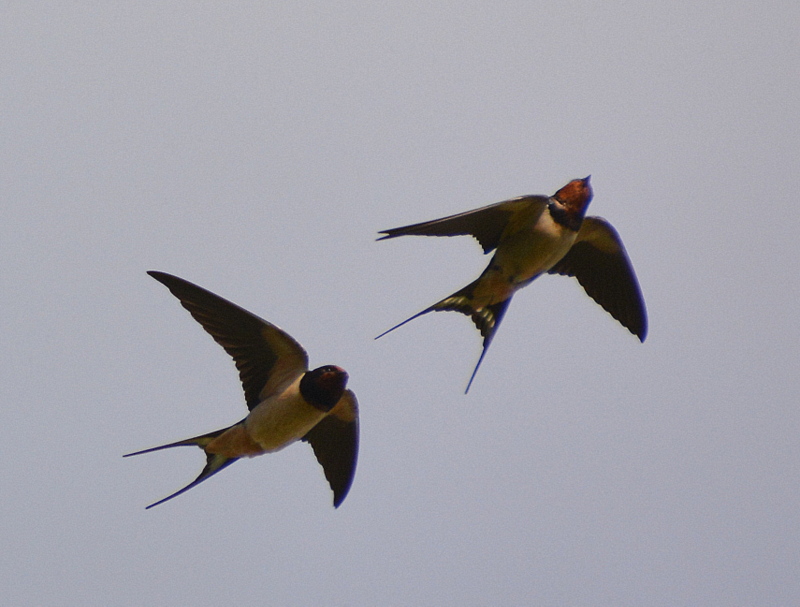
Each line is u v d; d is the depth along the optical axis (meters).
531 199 13.31
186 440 13.20
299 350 13.19
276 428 13.16
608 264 15.09
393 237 13.02
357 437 14.53
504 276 13.67
